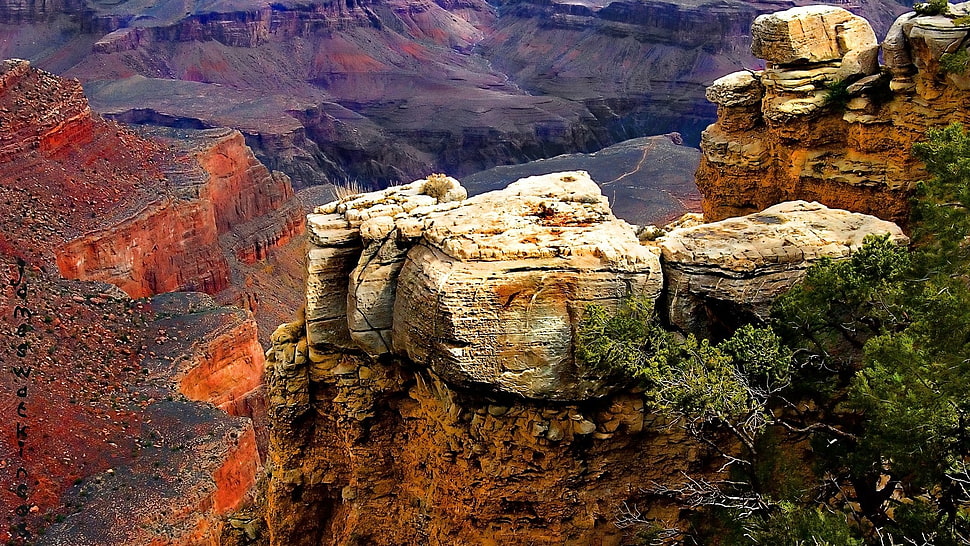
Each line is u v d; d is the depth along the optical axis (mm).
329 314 23125
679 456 21281
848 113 38125
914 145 26094
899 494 21609
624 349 19672
